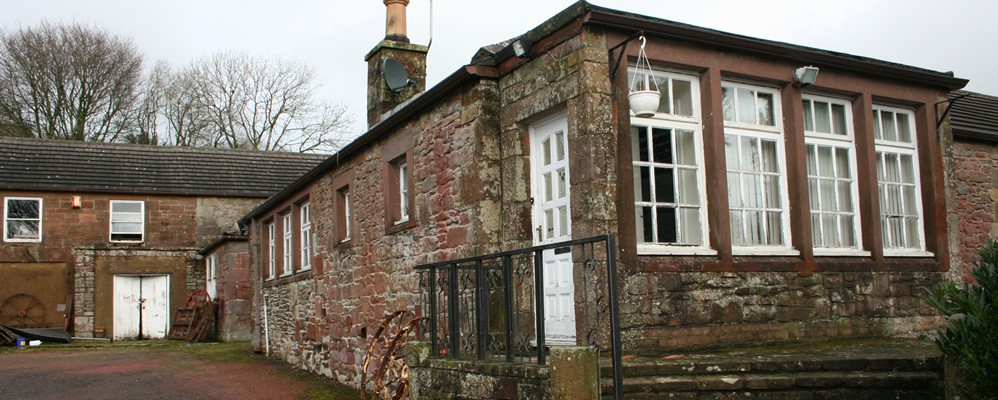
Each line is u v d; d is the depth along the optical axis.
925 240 9.56
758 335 7.95
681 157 7.98
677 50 7.82
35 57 31.12
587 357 5.79
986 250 5.72
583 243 5.91
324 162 13.20
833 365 6.58
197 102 35.59
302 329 14.90
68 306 23.06
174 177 25.45
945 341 5.81
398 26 13.85
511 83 8.49
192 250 24.22
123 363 15.82
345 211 13.12
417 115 10.09
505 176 8.48
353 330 12.10
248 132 35.75
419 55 13.91
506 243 8.40
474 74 8.55
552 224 8.11
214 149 27.38
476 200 8.53
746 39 8.07
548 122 8.22
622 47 7.45
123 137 33.81
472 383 6.93
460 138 8.98
